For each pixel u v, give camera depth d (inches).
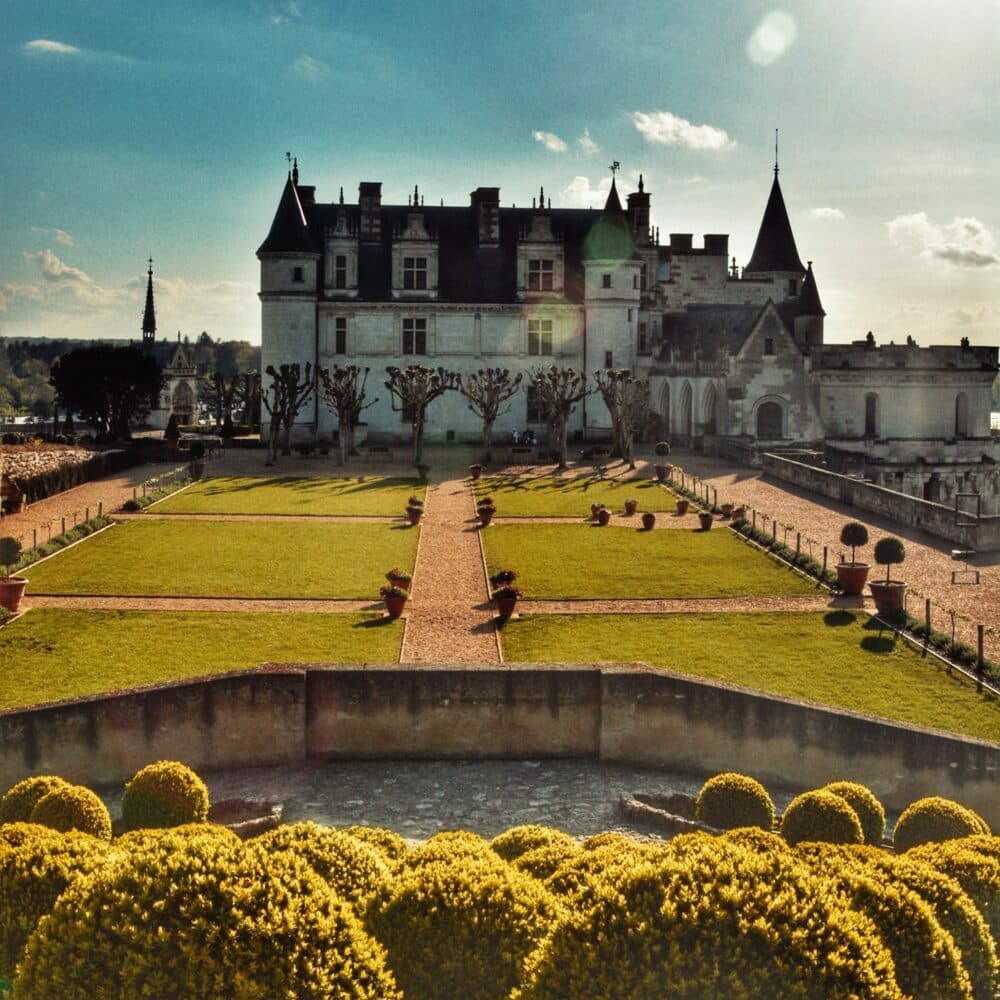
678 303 4633.4
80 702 1072.8
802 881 460.4
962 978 483.2
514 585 1718.8
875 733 1050.7
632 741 1132.5
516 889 495.5
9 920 520.7
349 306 4033.0
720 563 1897.1
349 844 542.3
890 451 3671.3
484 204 4188.0
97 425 5009.8
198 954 424.2
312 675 1124.5
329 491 2807.6
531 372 4101.9
